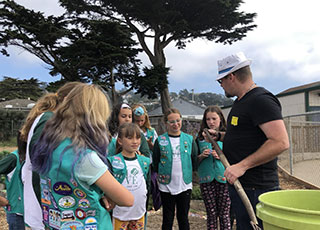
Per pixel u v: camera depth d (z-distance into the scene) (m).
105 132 1.64
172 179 3.50
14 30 18.55
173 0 19.66
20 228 2.45
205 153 3.52
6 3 18.23
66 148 1.49
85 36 19.59
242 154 2.23
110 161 2.80
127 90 20.77
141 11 19.64
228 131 2.39
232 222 3.88
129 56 20.20
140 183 2.89
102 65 19.50
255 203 2.15
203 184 3.56
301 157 10.38
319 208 1.67
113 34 20.03
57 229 1.53
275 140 1.99
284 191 1.70
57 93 2.07
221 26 21.19
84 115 1.58
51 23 18.95
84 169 1.48
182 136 3.68
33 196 1.88
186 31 20.64
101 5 19.83
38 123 1.87
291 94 20.83
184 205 3.54
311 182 7.52
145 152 3.44
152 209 5.29
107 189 1.52
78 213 1.51
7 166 2.41
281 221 1.33
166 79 19.92
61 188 1.51
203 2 19.20
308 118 17.88
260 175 2.15
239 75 2.27
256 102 2.12
